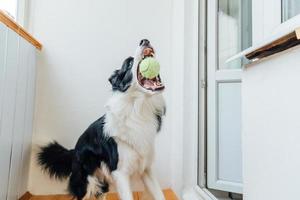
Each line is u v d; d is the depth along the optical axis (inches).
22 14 59.4
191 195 55.7
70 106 61.2
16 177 49.7
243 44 50.2
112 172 43.7
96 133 45.8
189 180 58.7
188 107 59.7
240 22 51.4
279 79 23.5
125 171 43.7
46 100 60.2
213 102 54.6
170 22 65.9
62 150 55.9
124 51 63.9
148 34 64.9
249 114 29.5
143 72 42.1
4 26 41.3
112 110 43.9
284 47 22.5
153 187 46.6
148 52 44.4
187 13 60.8
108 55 63.2
